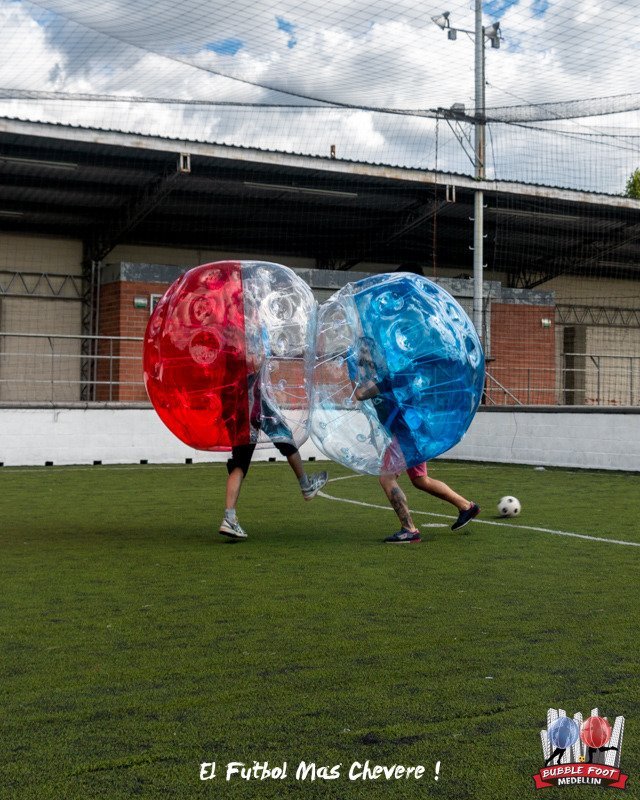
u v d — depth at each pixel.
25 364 20.53
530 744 2.51
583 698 2.89
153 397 6.24
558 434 13.64
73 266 21.28
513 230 23.48
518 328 23.73
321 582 4.87
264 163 17.84
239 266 6.17
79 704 2.84
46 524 7.36
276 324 6.01
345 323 6.02
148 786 2.25
